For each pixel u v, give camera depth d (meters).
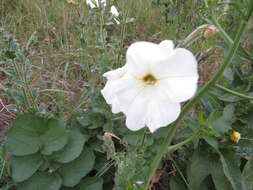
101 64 0.30
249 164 0.24
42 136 0.25
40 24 0.45
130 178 0.19
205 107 0.26
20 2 0.50
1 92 0.32
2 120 0.32
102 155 0.27
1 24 0.45
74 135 0.26
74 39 0.43
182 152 0.28
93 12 0.32
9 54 0.24
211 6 0.18
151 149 0.24
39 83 0.35
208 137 0.24
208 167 0.25
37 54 0.40
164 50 0.16
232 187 0.24
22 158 0.25
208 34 0.18
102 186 0.27
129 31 0.46
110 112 0.27
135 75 0.16
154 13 0.48
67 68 0.39
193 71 0.15
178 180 0.27
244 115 0.26
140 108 0.16
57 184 0.24
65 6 0.46
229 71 0.27
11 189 0.26
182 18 0.38
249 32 0.24
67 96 0.35
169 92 0.16
